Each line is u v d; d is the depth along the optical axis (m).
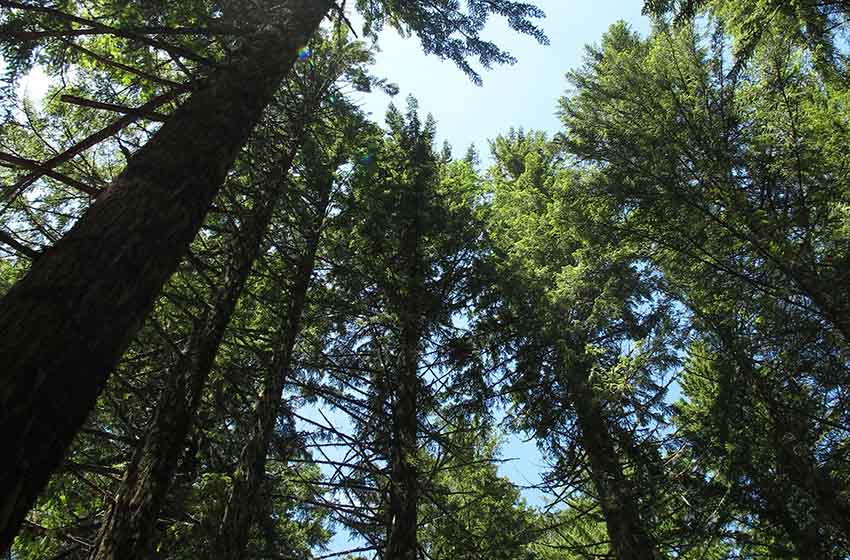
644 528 8.47
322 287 10.13
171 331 7.36
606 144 9.45
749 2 7.75
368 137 10.82
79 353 2.11
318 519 9.20
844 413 7.25
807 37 8.01
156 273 2.63
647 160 8.91
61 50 5.13
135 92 6.63
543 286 10.84
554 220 10.70
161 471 4.53
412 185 10.84
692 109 9.09
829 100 8.42
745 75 8.89
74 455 6.26
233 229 7.05
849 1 7.07
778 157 8.19
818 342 7.14
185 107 3.61
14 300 2.11
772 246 7.43
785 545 8.25
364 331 10.08
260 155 7.95
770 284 7.57
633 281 9.66
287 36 4.96
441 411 9.91
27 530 5.20
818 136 7.97
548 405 10.02
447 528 8.70
